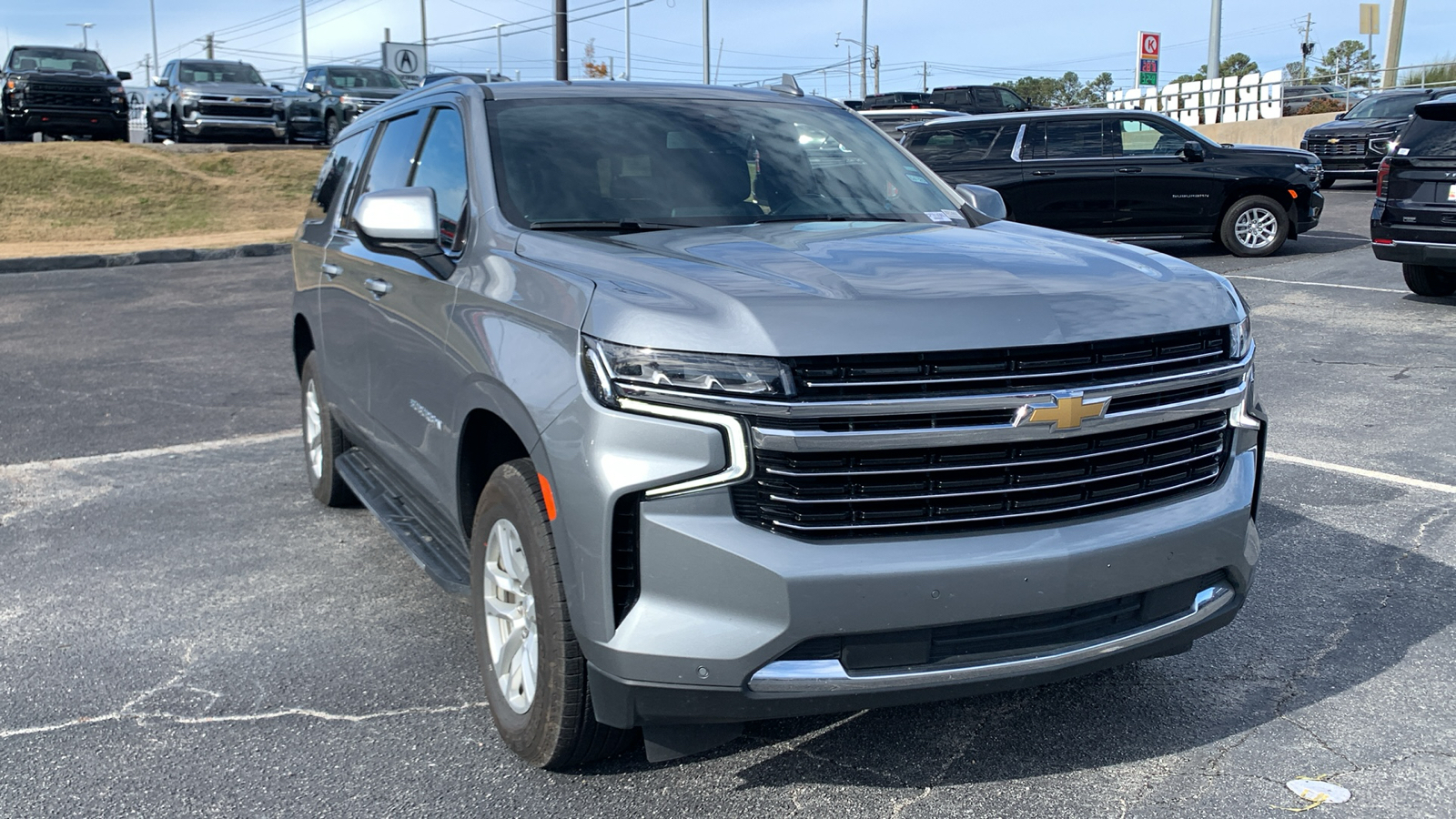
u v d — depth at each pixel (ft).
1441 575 14.83
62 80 80.64
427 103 15.19
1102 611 9.58
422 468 13.02
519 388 9.89
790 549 8.75
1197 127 110.11
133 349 33.45
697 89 15.15
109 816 9.87
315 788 10.30
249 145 89.61
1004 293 9.34
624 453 8.89
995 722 11.31
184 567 16.06
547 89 14.33
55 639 13.60
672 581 8.91
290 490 19.86
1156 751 10.70
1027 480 9.17
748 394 8.64
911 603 8.82
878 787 10.18
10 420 25.08
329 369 17.13
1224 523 9.99
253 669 12.78
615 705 9.28
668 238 11.43
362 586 15.29
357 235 15.99
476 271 11.64
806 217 12.89
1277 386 25.68
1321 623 13.46
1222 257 48.52
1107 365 9.29
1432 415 22.88
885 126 73.82
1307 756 10.55
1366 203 67.15
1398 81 105.09
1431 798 9.81
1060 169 48.14
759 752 10.83
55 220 64.95
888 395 8.75
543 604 9.80
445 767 10.64
